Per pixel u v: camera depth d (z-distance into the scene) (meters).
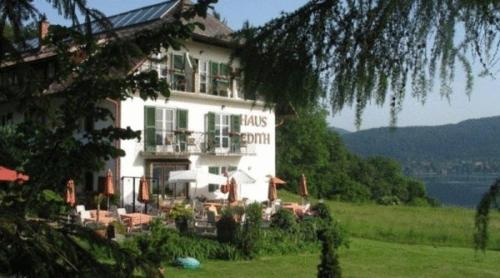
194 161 29.59
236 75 4.10
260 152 33.28
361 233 23.58
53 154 3.09
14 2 3.41
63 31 3.09
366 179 66.62
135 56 3.13
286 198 43.03
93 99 3.10
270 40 3.99
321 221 19.83
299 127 60.94
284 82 3.98
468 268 16.55
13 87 3.22
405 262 17.36
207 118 30.11
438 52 3.60
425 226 26.25
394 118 3.77
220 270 14.99
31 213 3.02
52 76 3.15
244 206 18.89
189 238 16.97
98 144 3.18
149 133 27.31
